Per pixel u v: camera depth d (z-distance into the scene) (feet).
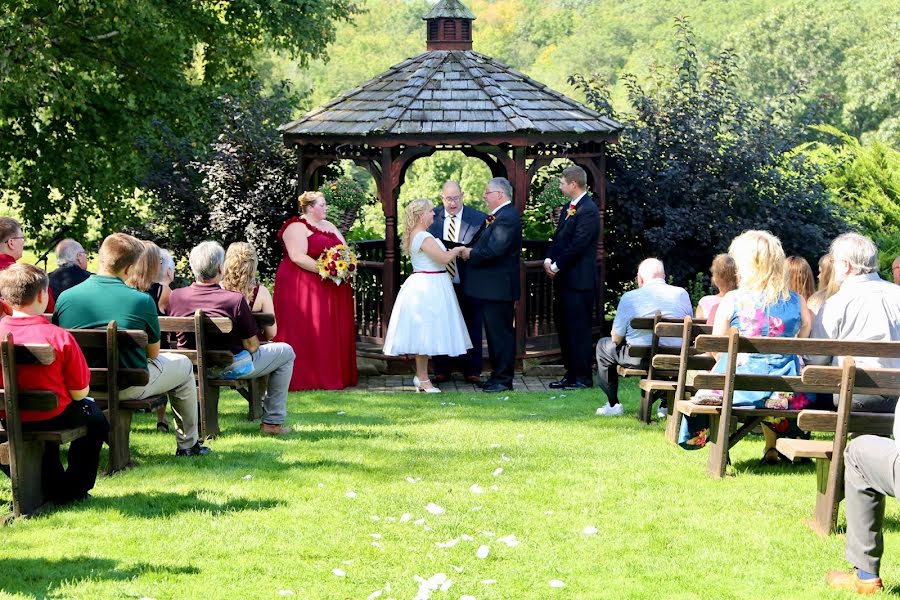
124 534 17.04
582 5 261.03
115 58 63.67
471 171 129.49
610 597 14.60
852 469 14.74
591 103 42.19
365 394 31.78
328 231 32.91
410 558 16.14
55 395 17.37
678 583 15.16
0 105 58.29
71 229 66.44
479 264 32.37
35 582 14.93
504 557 16.20
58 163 63.98
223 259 24.08
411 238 31.81
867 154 51.11
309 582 15.11
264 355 24.43
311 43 68.74
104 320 20.39
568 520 18.03
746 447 23.59
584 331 33.01
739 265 20.51
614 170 39.63
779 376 19.36
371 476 20.99
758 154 40.04
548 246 39.73
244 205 42.14
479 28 265.34
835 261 20.03
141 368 20.47
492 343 32.68
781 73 199.00
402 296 32.01
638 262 40.22
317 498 19.30
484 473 21.31
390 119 34.17
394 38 232.12
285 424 26.25
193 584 14.94
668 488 20.02
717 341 19.15
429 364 36.32
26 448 17.81
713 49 199.11
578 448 23.73
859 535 14.75
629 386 33.68
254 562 15.88
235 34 71.10
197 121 60.39
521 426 26.40
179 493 19.44
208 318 23.18
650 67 43.55
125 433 21.30
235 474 20.86
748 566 15.84
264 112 44.78
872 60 161.99
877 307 19.51
